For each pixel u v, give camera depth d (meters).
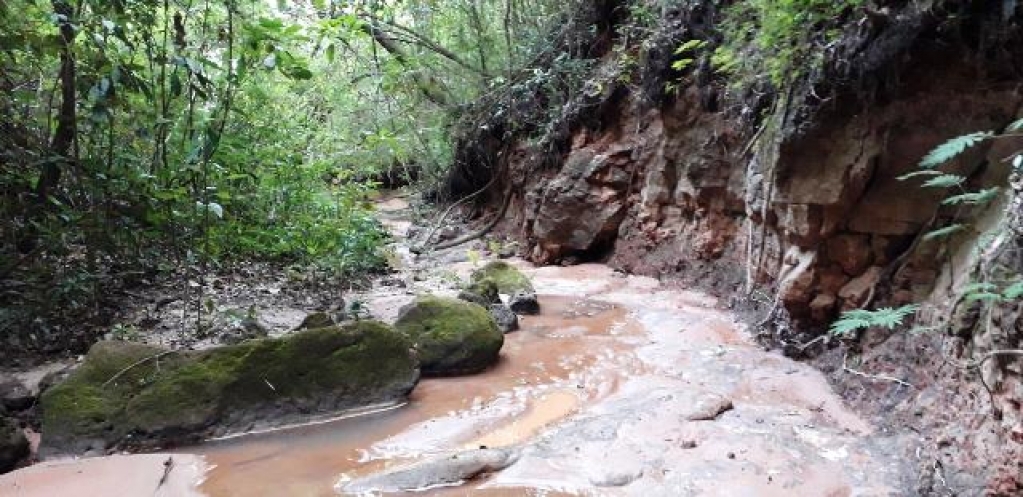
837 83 4.62
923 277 4.36
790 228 5.17
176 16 6.20
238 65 6.36
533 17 12.19
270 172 8.73
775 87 5.68
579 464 3.78
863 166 4.56
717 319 6.50
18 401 4.50
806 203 4.92
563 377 5.30
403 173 17.05
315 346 4.80
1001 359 3.01
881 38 4.29
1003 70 3.90
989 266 3.20
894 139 4.44
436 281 8.84
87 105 6.35
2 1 5.57
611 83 9.66
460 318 5.62
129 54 6.52
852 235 4.80
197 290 6.50
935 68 4.20
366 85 14.02
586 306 7.55
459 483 3.65
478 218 13.79
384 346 5.01
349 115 13.60
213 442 4.34
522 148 11.79
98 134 6.54
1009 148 3.83
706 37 7.52
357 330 4.97
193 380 4.46
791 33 4.98
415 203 15.48
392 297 7.76
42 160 5.58
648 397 4.66
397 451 4.14
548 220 10.01
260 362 4.62
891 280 4.57
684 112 8.05
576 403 4.76
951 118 4.19
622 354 5.73
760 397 4.66
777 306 5.61
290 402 4.64
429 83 13.59
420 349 5.45
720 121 7.36
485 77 12.84
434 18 13.55
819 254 5.00
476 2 13.43
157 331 5.68
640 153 9.19
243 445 4.29
